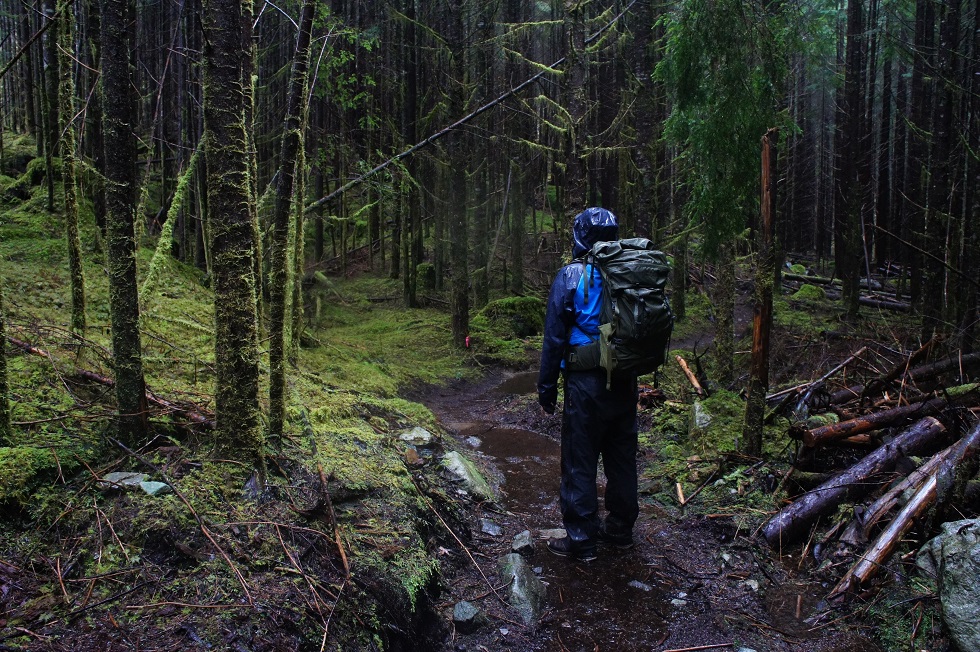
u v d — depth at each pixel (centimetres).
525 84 752
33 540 235
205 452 292
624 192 1255
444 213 1425
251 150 348
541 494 438
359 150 1189
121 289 283
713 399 518
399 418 495
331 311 1268
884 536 304
